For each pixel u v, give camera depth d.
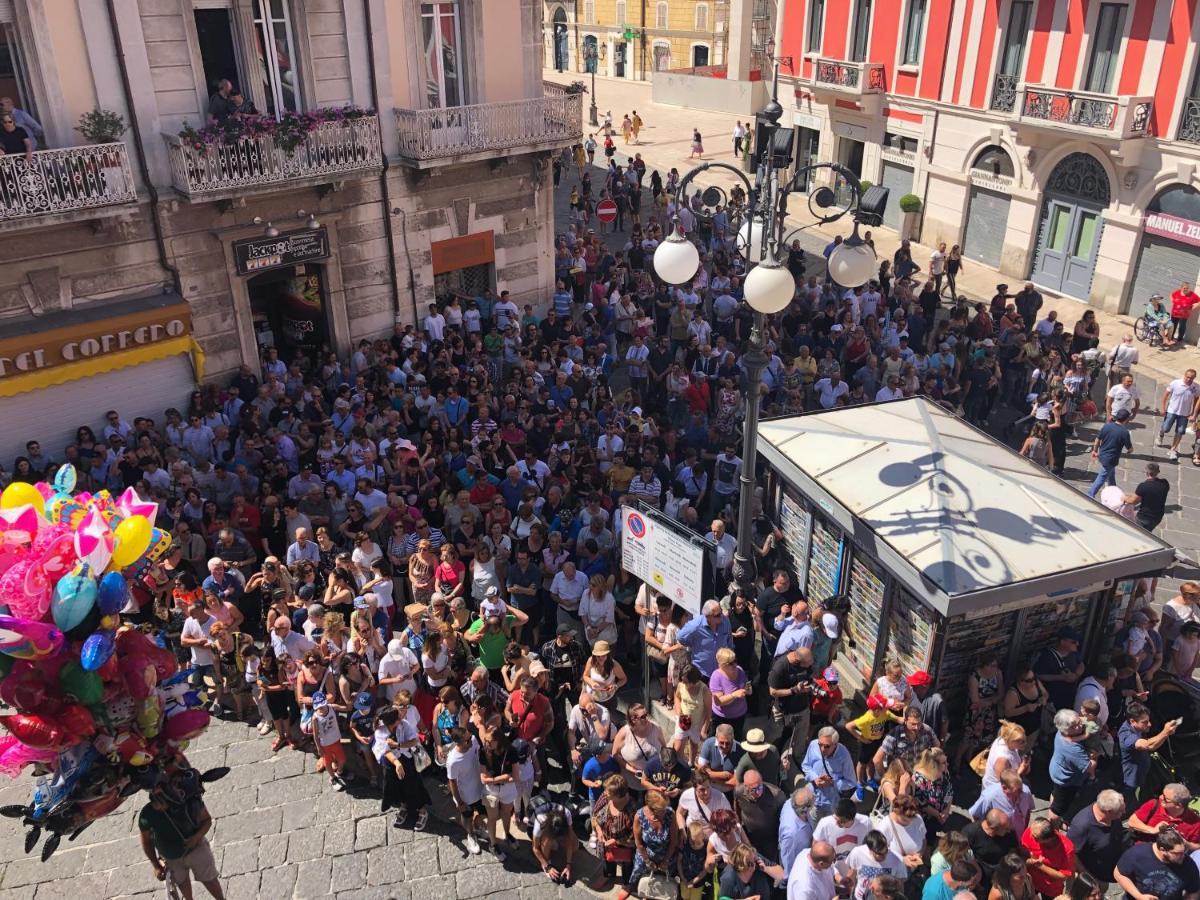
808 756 8.02
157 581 10.85
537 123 17.89
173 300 14.62
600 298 19.64
